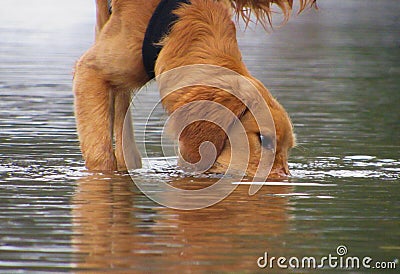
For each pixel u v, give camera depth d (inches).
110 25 968.9
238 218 772.0
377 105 1535.4
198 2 922.7
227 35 914.1
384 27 3125.0
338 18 3378.4
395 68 2142.0
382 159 1051.3
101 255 660.7
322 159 1045.2
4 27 3002.0
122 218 765.3
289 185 897.5
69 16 3521.2
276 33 2950.3
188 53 898.1
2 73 1921.8
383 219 772.6
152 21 927.7
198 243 694.5
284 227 745.0
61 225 741.9
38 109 1429.6
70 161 1020.5
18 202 816.9
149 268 633.6
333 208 808.9
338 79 1920.5
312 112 1439.5
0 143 1122.0
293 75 1975.9
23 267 634.8
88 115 977.5
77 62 995.3
